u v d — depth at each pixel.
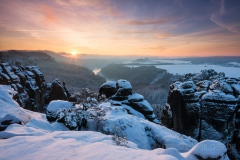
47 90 48.94
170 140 12.26
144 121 15.20
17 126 8.40
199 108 18.97
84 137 7.62
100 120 12.36
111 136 8.26
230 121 18.72
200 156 6.43
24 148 5.83
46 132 8.60
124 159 5.29
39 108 39.94
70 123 10.85
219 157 6.39
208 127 18.84
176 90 20.08
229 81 22.92
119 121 12.47
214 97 18.80
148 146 11.96
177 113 20.22
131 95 24.84
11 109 13.21
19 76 36.59
